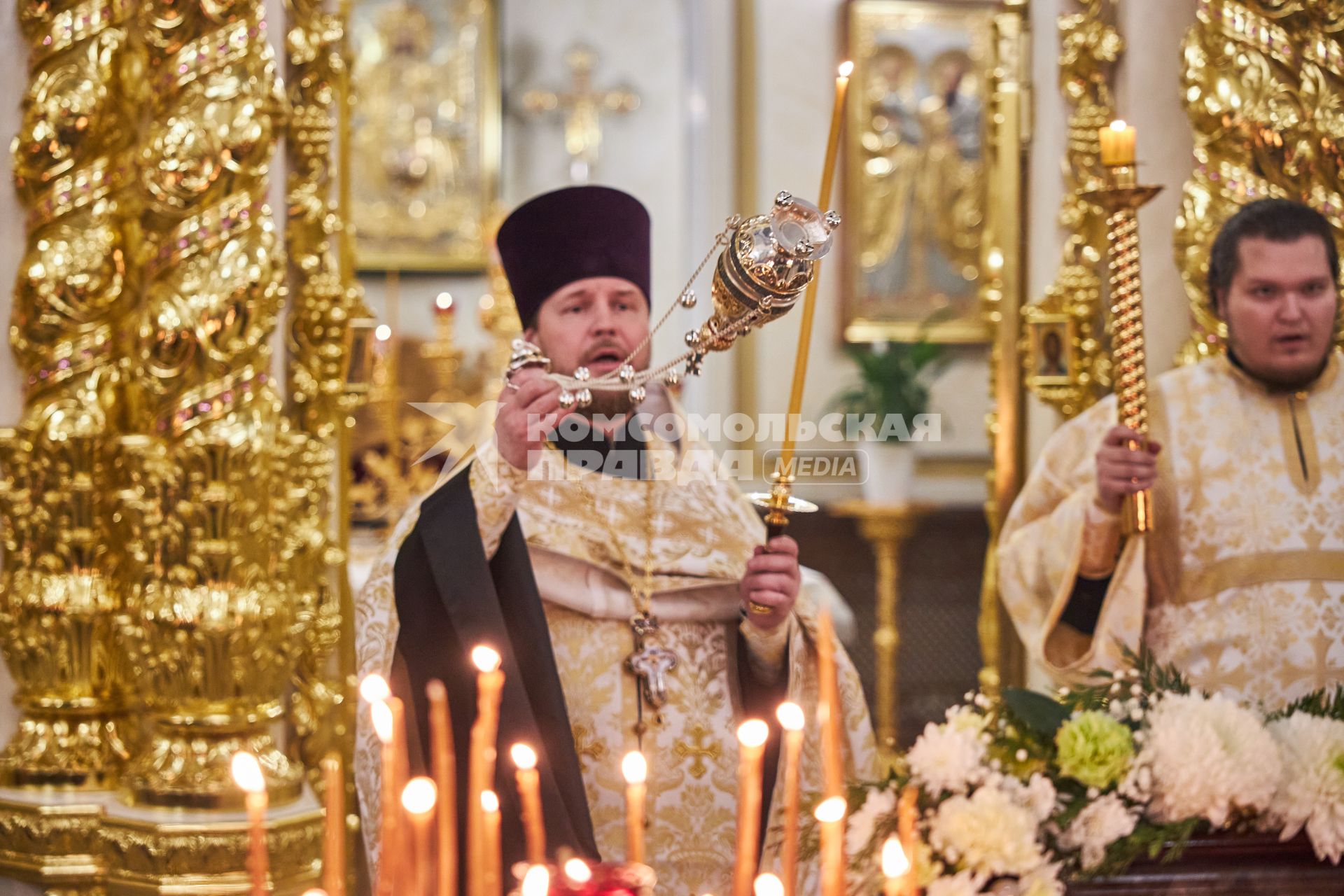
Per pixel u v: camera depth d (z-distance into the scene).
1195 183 3.00
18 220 2.75
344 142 3.15
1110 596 2.75
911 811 1.40
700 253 7.67
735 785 2.32
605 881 1.28
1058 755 1.79
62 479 2.70
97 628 2.74
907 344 6.55
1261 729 1.82
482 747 1.26
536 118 7.80
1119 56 3.15
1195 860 1.81
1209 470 2.76
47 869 2.62
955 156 7.71
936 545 7.22
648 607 2.34
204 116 2.65
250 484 2.63
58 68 2.72
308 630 2.92
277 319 2.74
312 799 2.74
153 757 2.65
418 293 7.59
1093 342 3.17
